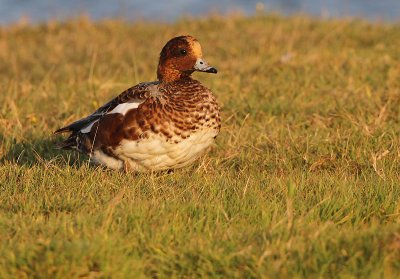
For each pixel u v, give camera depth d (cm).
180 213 938
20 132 1396
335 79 1659
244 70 1800
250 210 952
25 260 808
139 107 1078
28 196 1011
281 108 1479
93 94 1638
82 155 1266
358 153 1231
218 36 2183
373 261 802
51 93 1670
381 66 1733
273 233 866
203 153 1256
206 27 2312
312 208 954
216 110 1107
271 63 1823
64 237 862
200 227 903
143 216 916
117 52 2083
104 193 1017
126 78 1797
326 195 997
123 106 1090
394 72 1680
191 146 1095
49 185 1063
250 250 830
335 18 2298
